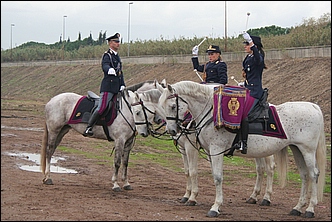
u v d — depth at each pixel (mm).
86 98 13180
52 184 12805
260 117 9992
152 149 20859
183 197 11297
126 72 50312
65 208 9797
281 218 9805
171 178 14875
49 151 13164
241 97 9883
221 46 44719
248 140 10000
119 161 12477
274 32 51438
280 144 10117
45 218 8922
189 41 51250
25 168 15328
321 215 10328
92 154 19062
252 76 10375
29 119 33000
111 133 12617
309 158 10133
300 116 10172
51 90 57125
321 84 27719
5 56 79625
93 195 11477
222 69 11648
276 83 30469
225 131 9906
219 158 9938
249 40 10188
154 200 11273
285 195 12789
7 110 38969
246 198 12148
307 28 39656
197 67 12375
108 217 9117
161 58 48969
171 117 9945
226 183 14219
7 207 9781
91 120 12539
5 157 17250
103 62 12594
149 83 13266
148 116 12109
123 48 58469
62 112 13133
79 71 59719
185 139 10844
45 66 68875
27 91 60438
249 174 15703
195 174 10844
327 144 19359
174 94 9922
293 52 34250
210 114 10031
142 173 15531
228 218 9586
